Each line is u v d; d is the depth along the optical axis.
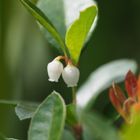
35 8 0.22
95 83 0.28
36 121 0.21
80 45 0.23
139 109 0.19
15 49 0.39
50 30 0.23
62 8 0.26
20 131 0.37
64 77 0.24
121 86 0.28
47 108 0.21
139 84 0.21
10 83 0.38
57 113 0.20
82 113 0.18
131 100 0.21
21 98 0.39
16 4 0.38
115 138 0.18
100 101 0.37
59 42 0.23
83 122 0.18
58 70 0.24
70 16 0.26
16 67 0.39
